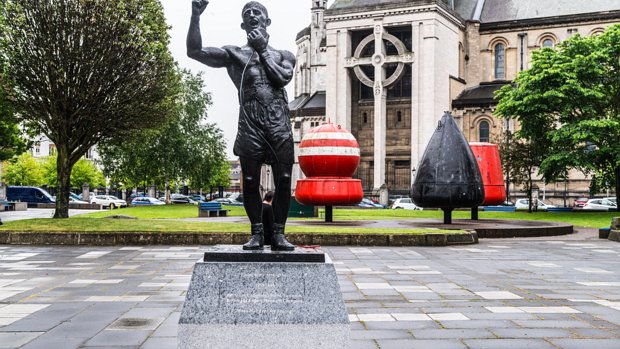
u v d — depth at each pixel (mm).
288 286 6250
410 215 40562
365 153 80500
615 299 11156
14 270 14844
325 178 30031
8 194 68062
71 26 27328
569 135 46656
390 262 16953
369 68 81062
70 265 15883
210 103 59312
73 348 7457
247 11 7141
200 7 6926
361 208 55906
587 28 79750
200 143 58344
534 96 47625
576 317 9469
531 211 50844
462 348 7555
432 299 11016
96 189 98812
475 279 13695
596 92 46312
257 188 6941
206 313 6184
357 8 78562
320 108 84500
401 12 76125
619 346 7707
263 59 6855
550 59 48656
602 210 52719
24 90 28266
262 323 6184
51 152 92000
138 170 57719
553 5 84250
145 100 29719
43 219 25797
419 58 75500
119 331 8336
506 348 7586
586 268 16000
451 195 28219
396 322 9047
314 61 95312
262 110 6926
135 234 21891
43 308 9953
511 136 56500
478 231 26797
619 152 45875
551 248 21922
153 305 10234
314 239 21781
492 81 83125
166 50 30109
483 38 84688
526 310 10023
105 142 32969
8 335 8102
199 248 20594
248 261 6371
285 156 6938
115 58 28016
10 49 27203
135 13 28703
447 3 85375
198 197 106688
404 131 78125
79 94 27875
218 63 7203
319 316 6211
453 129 29047
